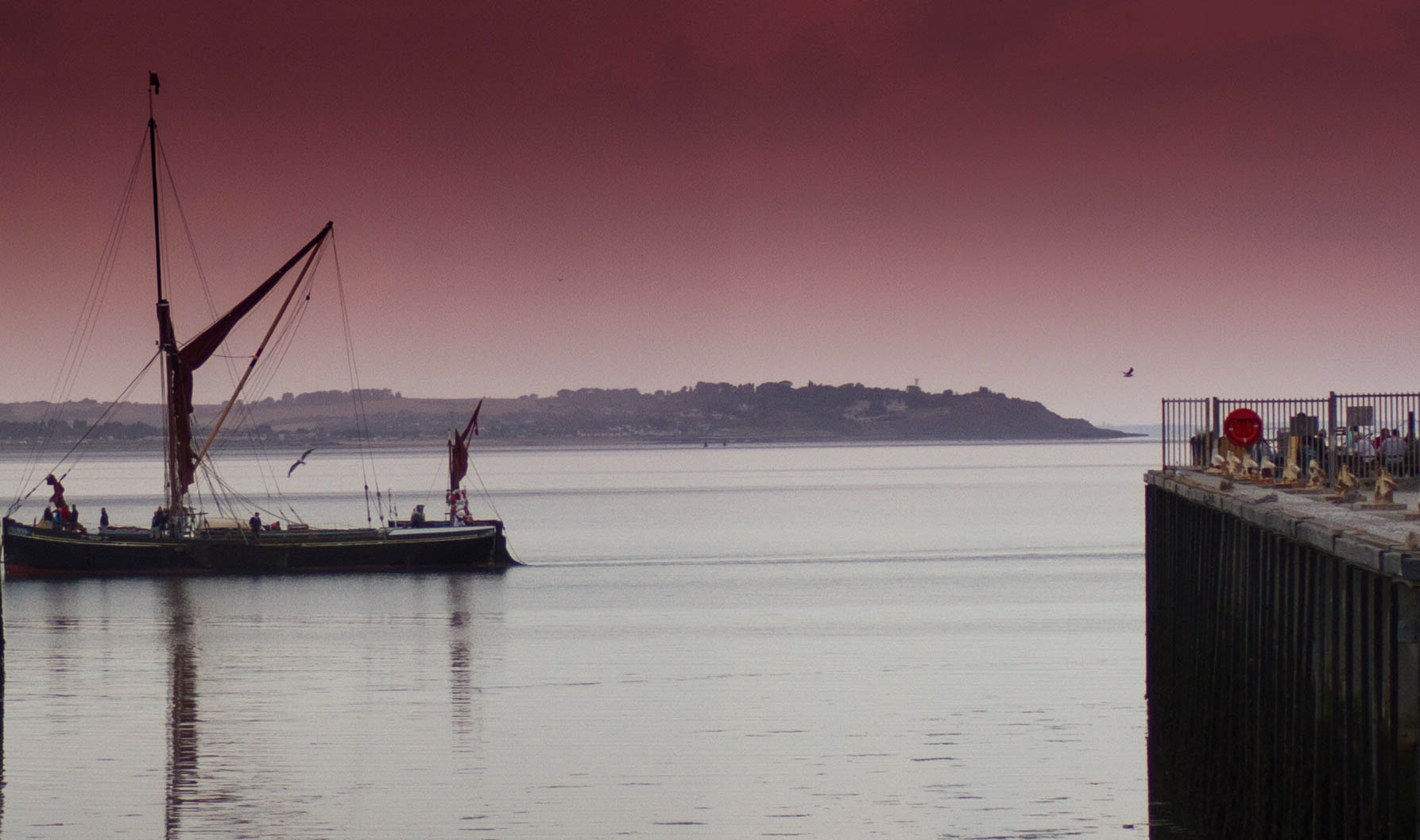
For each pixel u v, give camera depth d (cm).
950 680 18062
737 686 17950
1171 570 13850
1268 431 15038
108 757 14362
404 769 13788
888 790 12975
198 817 12331
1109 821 12081
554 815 12306
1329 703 8100
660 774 13562
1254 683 10000
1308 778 8469
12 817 12344
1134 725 15300
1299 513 9300
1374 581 7181
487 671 19462
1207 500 11431
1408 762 6831
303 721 16012
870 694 17225
